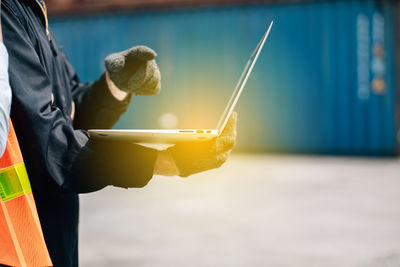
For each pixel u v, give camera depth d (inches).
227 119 46.4
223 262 165.6
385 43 506.3
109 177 46.8
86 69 573.9
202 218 233.0
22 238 44.6
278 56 525.7
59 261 50.7
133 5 557.9
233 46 535.5
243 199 280.7
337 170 406.0
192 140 45.3
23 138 45.0
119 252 179.2
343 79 513.7
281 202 271.4
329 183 337.7
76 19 575.8
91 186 46.9
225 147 46.3
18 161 44.4
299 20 521.0
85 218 236.8
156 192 306.8
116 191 310.7
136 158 46.8
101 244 190.4
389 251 174.4
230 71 535.8
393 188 315.3
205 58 542.9
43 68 47.0
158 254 175.9
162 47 553.9
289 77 523.8
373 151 508.7
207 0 536.7
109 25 567.2
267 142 530.0
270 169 414.0
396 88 505.0
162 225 220.1
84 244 190.7
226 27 536.4
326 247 182.1
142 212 249.0
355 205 261.3
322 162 465.1
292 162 464.4
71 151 46.1
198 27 544.1
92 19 572.1
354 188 316.5
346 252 175.2
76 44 576.4
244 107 534.3
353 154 513.3
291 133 524.4
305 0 517.7
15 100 44.4
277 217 233.6
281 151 527.5
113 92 62.3
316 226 214.7
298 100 522.6
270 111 528.7
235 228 212.4
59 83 53.2
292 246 183.8
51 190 46.7
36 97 45.0
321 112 518.0
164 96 552.7
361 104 510.6
